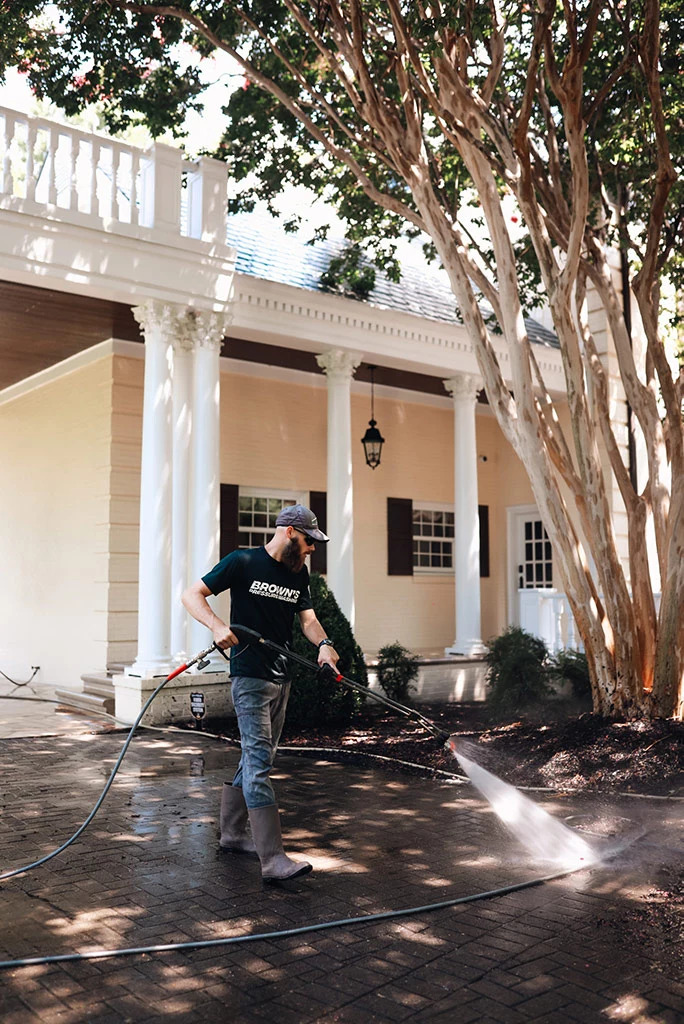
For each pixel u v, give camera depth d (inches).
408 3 298.0
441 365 511.2
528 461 324.8
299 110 348.5
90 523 486.3
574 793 264.5
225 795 198.2
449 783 277.0
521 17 333.1
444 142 411.5
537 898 168.7
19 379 555.2
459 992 127.5
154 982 130.3
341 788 269.7
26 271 355.9
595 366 358.6
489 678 432.8
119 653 470.3
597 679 328.2
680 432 313.6
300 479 546.0
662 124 294.7
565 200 387.9
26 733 364.2
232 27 357.4
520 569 639.8
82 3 336.5
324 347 468.8
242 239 490.9
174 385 411.8
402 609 592.4
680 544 311.7
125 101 374.9
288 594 188.4
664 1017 119.9
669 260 395.9
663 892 172.4
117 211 385.4
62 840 206.8
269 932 149.7
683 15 324.8
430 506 618.5
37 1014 119.8
